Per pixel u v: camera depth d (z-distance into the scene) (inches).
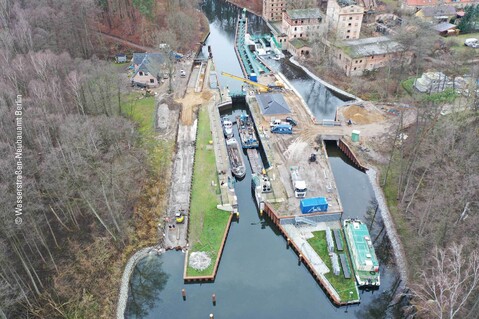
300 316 2295.8
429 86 4033.0
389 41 4852.4
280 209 2837.1
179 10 5605.3
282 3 6633.9
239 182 3265.3
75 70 3422.7
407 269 2469.2
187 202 2903.5
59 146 2511.1
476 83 3649.1
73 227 2512.3
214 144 3496.6
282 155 3361.2
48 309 2091.5
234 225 2881.4
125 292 2375.7
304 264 2564.0
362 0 6323.8
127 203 2758.4
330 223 2775.6
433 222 2407.7
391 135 3496.6
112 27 5231.3
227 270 2551.7
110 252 2485.2
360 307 2327.8
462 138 2829.7
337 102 4338.1
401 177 2992.1
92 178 2546.8
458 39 5275.6
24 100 2842.0
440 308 1779.0
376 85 4409.5
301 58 5270.7
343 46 4857.3
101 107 3472.0
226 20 7042.3
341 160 3560.5
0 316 1827.0
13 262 2084.2
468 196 2265.0
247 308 2333.9
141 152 3198.8
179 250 2613.2
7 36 3577.8
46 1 4357.8
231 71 5024.6
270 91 4357.8
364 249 2503.7
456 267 1861.5
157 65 4478.3
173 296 2397.9
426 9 5861.2
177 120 3774.6
